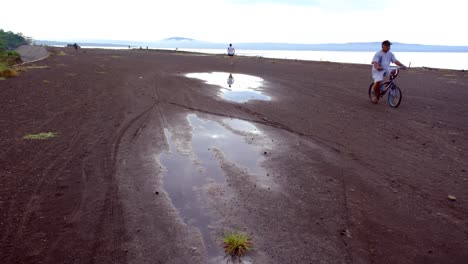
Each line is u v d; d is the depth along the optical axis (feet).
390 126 28.53
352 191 16.24
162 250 11.56
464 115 33.17
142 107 34.06
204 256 11.30
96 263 10.84
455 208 14.74
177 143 23.00
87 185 16.35
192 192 15.98
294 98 41.93
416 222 13.58
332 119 30.81
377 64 37.96
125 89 46.14
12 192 15.47
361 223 13.44
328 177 17.85
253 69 86.48
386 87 38.96
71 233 12.44
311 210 14.40
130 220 13.39
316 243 12.09
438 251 11.76
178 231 12.71
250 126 27.94
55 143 22.35
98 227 12.86
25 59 133.69
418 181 17.47
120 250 11.51
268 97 42.27
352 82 59.72
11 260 10.93
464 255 11.57
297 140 24.22
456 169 19.16
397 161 20.31
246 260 11.13
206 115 31.40
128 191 15.87
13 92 41.78
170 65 95.91
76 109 32.73
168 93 43.16
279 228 13.03
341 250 11.69
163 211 14.16
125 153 20.81
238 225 13.21
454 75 77.51
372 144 23.52
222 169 18.83
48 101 36.60
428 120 30.89
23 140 22.84
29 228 12.69
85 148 21.52
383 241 12.26
